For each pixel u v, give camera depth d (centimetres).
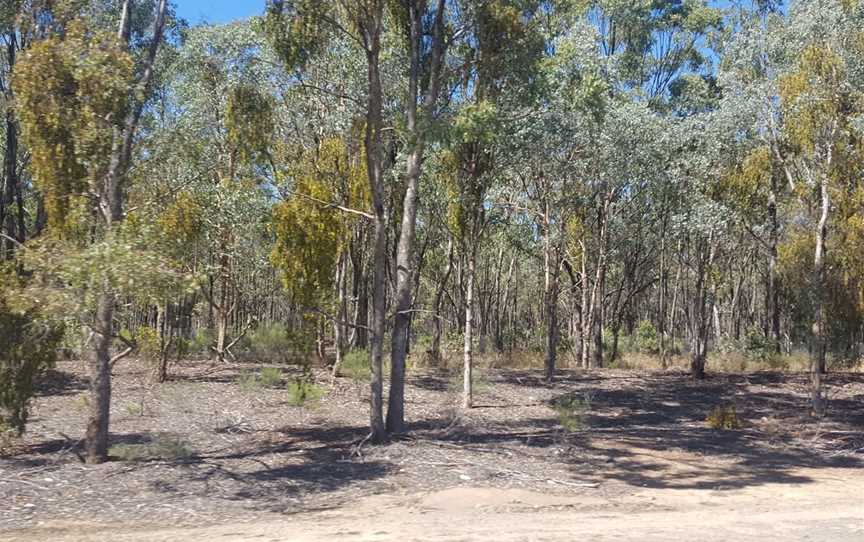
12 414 1159
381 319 1334
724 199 2472
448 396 1945
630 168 2506
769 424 1769
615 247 3052
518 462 1224
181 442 1248
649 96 3294
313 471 1124
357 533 816
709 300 3453
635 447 1450
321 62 2005
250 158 1725
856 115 1842
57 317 998
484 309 4072
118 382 1914
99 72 1036
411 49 1436
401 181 2084
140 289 973
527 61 1588
